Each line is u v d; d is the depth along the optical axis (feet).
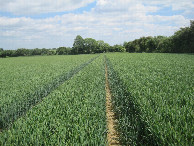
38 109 24.43
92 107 24.99
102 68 75.72
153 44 286.46
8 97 34.68
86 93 32.07
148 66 71.46
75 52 413.39
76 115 22.00
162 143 16.21
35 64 136.15
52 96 31.35
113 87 50.42
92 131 17.85
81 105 25.05
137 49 328.49
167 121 19.51
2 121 29.48
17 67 112.47
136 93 29.84
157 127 17.80
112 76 62.85
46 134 17.58
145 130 20.40
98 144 17.13
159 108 22.30
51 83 53.01
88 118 21.01
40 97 44.32
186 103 23.53
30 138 16.49
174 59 107.65
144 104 24.38
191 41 201.87
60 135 16.85
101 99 30.78
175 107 22.34
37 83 48.96
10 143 16.37
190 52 201.77
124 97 34.53
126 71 58.39
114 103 37.68
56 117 21.42
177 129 17.39
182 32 208.85
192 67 62.49
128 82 39.52
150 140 19.42
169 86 33.71
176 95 26.76
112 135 27.12
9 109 31.07
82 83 41.75
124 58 132.67
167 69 60.08
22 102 35.09
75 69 86.99
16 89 42.70
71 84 41.19
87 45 429.38
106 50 411.13
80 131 17.56
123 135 24.75
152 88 33.24
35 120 20.97
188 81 37.63
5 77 63.72
